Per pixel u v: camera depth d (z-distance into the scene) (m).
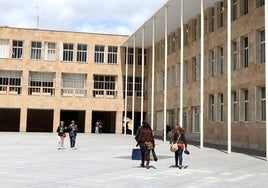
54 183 11.20
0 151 22.94
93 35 55.84
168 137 43.62
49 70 54.78
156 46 52.47
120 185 11.11
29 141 33.22
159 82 50.94
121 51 56.41
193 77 40.12
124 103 55.94
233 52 31.48
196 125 39.16
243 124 29.09
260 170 15.30
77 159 18.61
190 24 40.31
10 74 54.47
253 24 28.17
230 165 17.08
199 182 11.95
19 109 58.06
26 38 54.47
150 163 17.28
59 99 54.47
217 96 34.00
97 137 43.34
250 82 28.36
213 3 34.94
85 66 55.44
